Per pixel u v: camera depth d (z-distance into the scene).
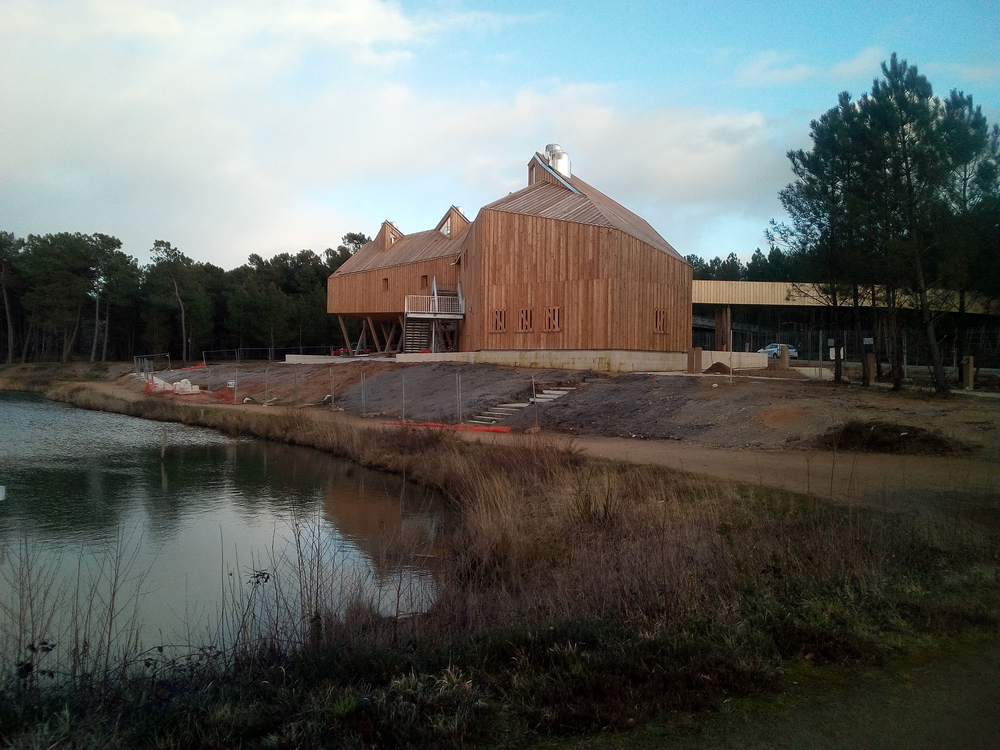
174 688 4.72
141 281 68.50
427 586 8.09
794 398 18.17
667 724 3.91
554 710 3.99
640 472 12.15
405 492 14.71
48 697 4.57
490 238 32.34
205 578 9.04
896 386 18.70
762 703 4.18
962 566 6.65
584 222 29.27
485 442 17.31
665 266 31.94
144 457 20.17
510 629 5.34
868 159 18.00
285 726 3.84
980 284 19.58
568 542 8.97
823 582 6.17
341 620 6.10
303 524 12.02
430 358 35.78
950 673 4.58
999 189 18.19
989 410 15.19
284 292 81.94
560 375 26.44
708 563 6.58
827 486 10.68
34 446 22.39
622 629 5.18
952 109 18.53
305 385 37.66
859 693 4.31
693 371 25.86
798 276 20.45
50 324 63.69
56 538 11.35
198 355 68.94
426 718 3.91
